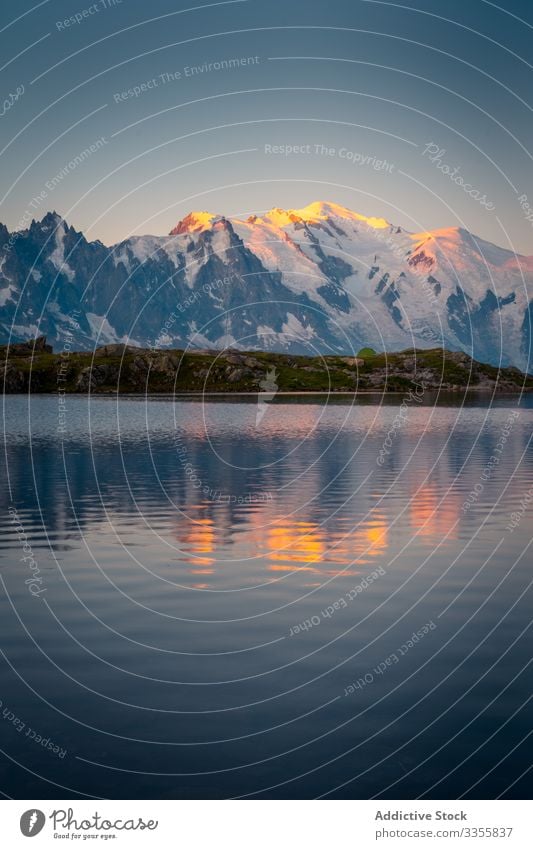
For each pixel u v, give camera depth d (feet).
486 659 76.18
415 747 59.62
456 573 108.37
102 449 288.92
